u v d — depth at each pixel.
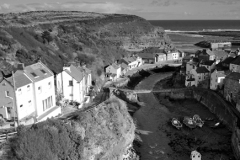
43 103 51.53
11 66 58.31
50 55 84.06
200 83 95.38
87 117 49.75
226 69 97.31
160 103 85.88
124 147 54.47
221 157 53.41
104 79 106.25
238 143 53.16
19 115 44.59
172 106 83.75
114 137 52.47
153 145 58.28
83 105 61.69
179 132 64.50
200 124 67.00
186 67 103.69
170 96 90.88
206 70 95.81
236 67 90.88
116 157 50.56
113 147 50.88
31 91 47.66
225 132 64.19
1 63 57.16
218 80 86.44
